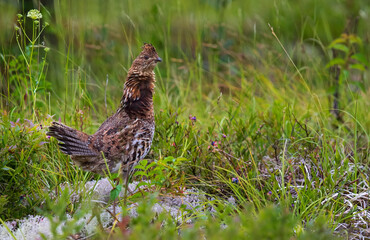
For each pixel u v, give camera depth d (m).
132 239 5.43
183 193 8.35
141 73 8.17
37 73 10.73
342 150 9.72
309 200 8.08
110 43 14.48
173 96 13.38
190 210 7.52
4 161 7.80
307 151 9.62
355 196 8.27
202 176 8.91
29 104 10.45
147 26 15.00
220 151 8.93
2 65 11.91
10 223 7.47
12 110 9.52
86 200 7.92
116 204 8.04
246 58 14.80
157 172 7.74
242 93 12.81
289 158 9.24
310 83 13.63
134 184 8.62
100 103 12.82
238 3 17.12
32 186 8.19
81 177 8.87
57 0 11.78
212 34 16.03
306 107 12.36
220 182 8.79
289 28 16.27
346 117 11.87
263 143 10.16
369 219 7.82
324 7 17.67
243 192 8.52
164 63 14.80
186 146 9.16
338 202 7.91
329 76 13.58
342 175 8.75
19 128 8.16
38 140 8.29
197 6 16.11
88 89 12.99
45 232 6.99
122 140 7.94
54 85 12.73
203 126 11.10
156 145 9.36
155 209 7.73
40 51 11.91
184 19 16.08
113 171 8.09
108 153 7.87
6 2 12.48
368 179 8.94
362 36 15.80
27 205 7.83
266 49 14.73
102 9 15.70
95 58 14.04
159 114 9.74
